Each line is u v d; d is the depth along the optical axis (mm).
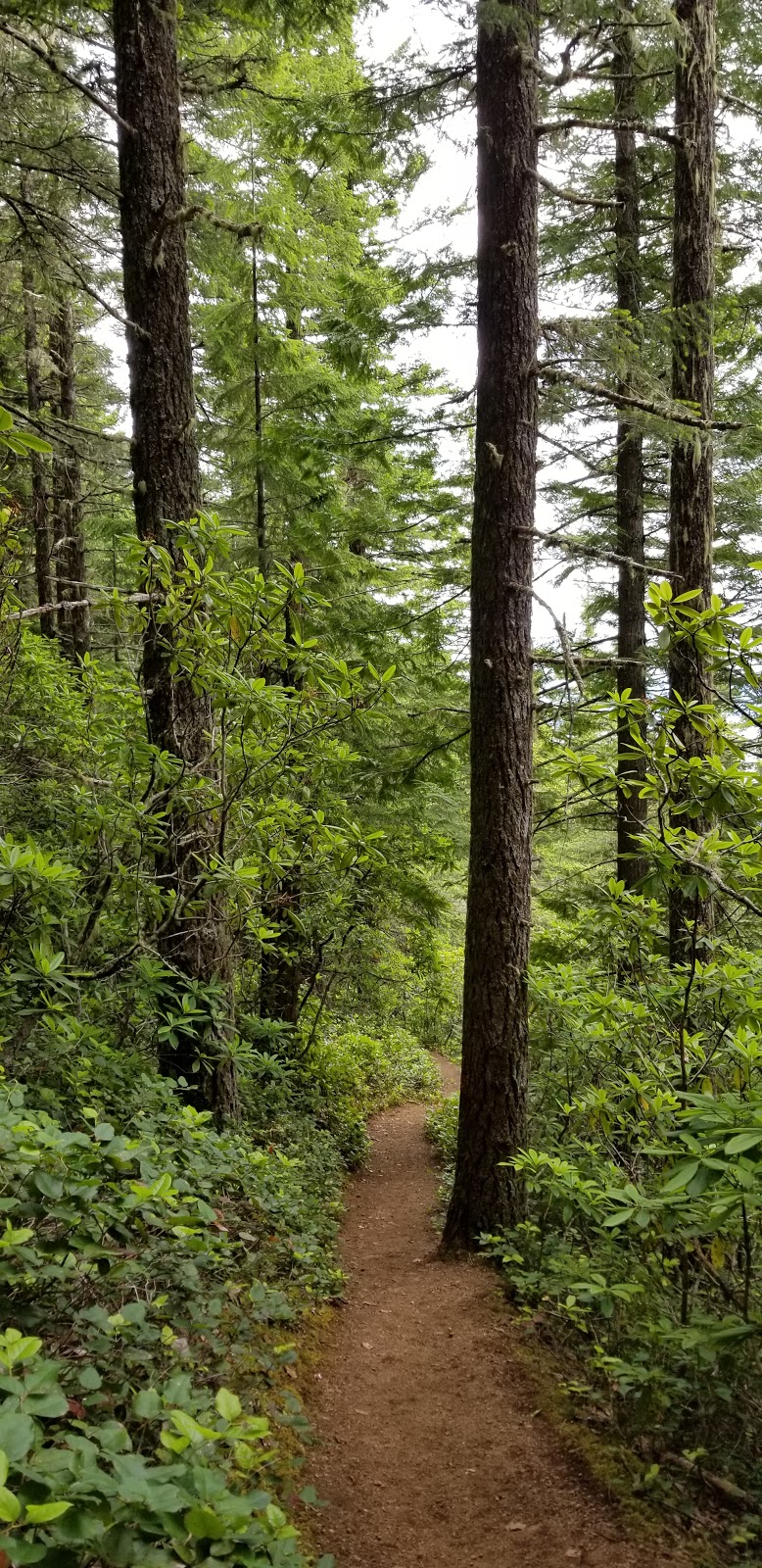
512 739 6105
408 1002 17531
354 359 8031
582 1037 5324
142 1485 1529
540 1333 4477
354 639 9594
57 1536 1453
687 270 6992
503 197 6047
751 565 3129
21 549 4000
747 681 3637
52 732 5793
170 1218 2600
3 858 3432
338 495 10719
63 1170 2363
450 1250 5848
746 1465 3041
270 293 9586
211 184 9453
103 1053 4242
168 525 4680
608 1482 3092
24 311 11000
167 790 4863
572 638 5832
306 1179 6879
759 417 8828
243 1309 3854
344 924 9875
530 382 6141
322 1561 2133
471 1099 5992
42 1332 2547
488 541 6164
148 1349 2756
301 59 10086
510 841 6059
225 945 5574
